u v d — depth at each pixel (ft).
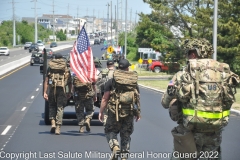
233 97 36.50
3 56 529.45
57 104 79.92
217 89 35.73
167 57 291.99
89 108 81.00
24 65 411.13
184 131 37.27
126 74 53.42
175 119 37.96
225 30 240.12
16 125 92.68
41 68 102.89
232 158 61.21
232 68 244.42
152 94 182.29
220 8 245.65
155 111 120.67
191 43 37.70
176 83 36.65
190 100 35.96
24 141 74.02
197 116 35.83
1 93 175.32
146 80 275.18
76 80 79.46
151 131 85.30
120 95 53.01
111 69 78.79
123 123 54.24
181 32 298.76
